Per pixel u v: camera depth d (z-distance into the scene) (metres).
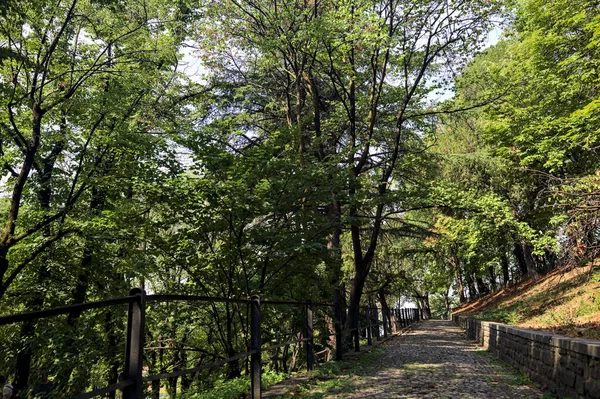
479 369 9.66
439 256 31.22
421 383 7.78
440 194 14.13
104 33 14.52
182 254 8.95
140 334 3.23
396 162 15.86
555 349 6.60
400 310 27.98
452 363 10.77
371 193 15.38
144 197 8.83
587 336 9.86
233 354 8.86
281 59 16.84
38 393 10.55
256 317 5.93
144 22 14.98
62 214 12.91
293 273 10.12
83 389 11.14
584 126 13.23
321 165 9.75
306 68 15.65
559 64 13.59
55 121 13.99
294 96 17.86
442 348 14.89
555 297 17.69
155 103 16.02
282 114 18.12
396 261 26.98
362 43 12.88
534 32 15.14
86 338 10.93
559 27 14.38
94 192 14.30
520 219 18.83
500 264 36.25
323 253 10.05
